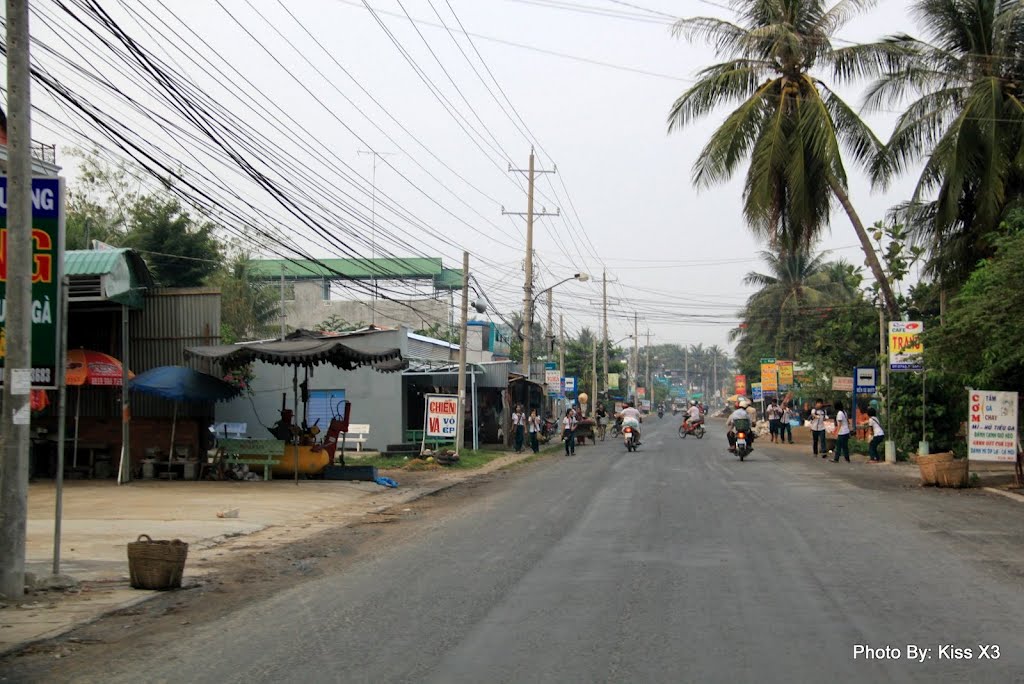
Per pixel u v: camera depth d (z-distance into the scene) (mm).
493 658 6641
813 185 29672
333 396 32594
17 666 6852
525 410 40375
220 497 18156
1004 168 25203
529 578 9711
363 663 6621
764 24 30641
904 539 12352
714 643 6953
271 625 7957
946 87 27625
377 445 32219
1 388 9906
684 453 34250
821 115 28281
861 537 12555
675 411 126750
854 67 29172
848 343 41938
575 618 7836
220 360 20719
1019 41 26719
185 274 44438
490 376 37625
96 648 7367
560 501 17828
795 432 47125
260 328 53000
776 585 9180
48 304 10000
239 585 9984
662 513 15477
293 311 61281
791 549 11492
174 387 20344
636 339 95500
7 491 9180
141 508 16359
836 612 7973
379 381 32375
